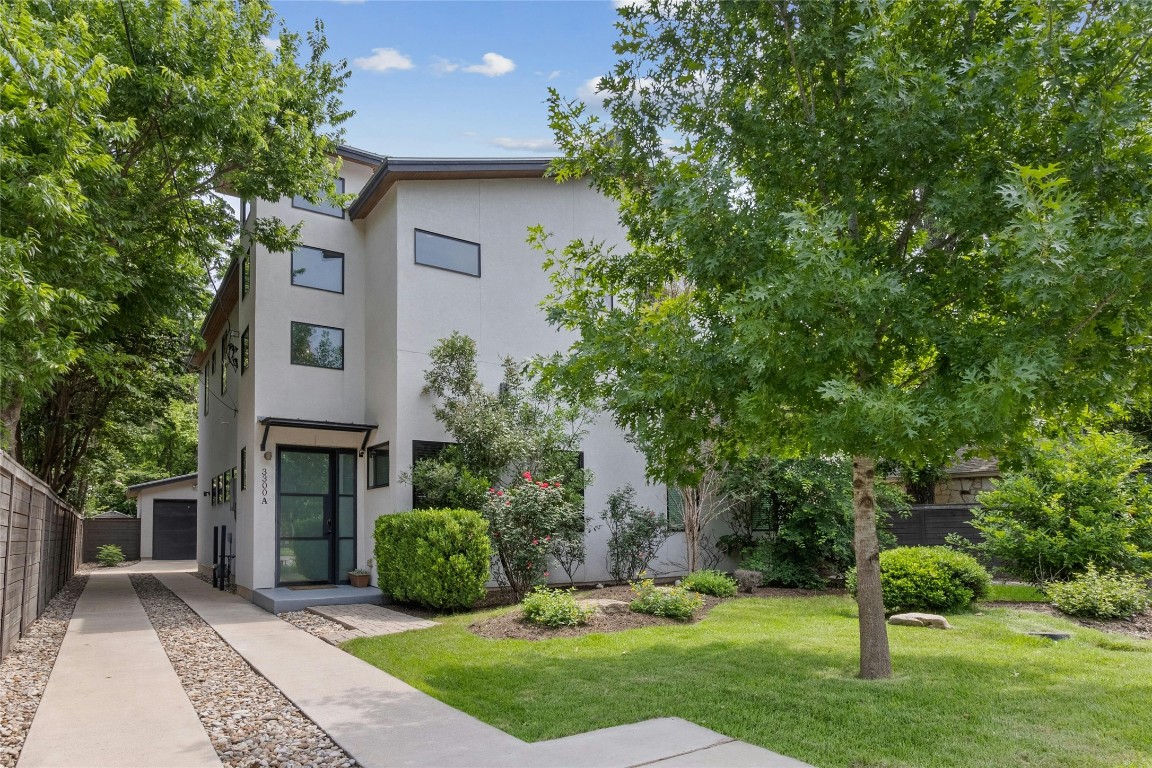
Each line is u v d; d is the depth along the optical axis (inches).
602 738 185.0
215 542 728.3
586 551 528.1
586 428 537.6
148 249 479.2
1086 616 343.0
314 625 378.0
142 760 174.9
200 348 526.6
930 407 179.2
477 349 510.9
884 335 214.4
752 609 390.9
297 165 463.8
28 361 312.0
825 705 208.5
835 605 402.3
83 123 320.2
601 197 591.2
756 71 247.6
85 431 774.5
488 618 362.9
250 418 510.0
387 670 266.8
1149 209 163.9
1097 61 190.9
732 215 217.8
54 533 528.1
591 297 267.3
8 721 210.8
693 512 522.3
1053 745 173.2
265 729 200.7
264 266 510.9
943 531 522.3
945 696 214.4
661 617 362.3
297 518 503.5
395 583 424.5
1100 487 380.5
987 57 191.8
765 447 270.1
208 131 409.7
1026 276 161.2
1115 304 175.5
